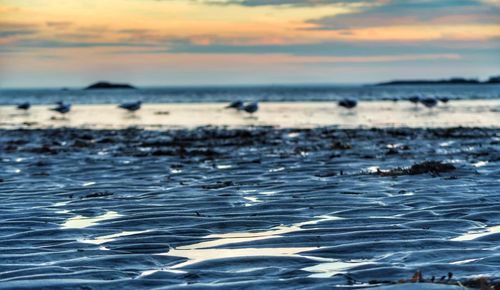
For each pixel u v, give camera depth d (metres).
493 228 13.18
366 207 15.69
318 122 55.91
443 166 22.73
